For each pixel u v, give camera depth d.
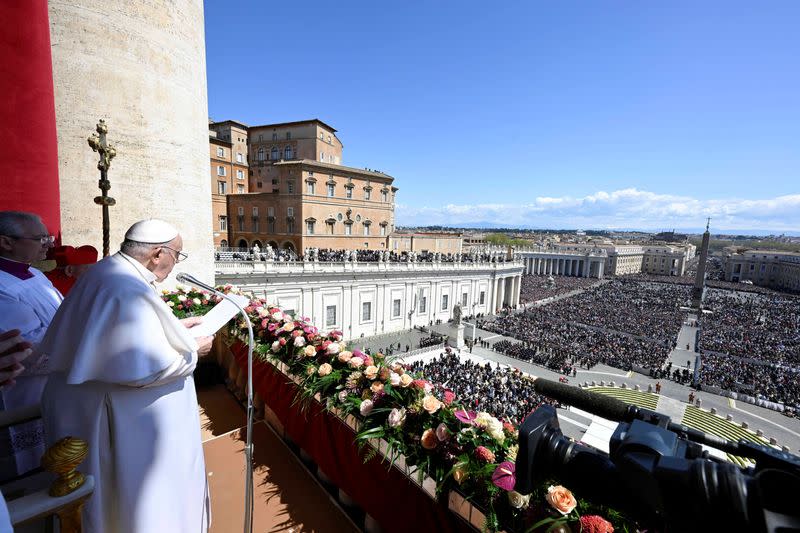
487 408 20.25
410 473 3.58
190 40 15.05
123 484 2.35
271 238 43.12
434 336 38.47
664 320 54.91
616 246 132.12
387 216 51.69
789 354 39.19
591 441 21.23
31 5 4.84
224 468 5.36
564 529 2.45
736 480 0.97
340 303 33.97
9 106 4.57
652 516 1.35
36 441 2.87
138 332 2.29
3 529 1.28
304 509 4.60
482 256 54.06
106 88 12.22
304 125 49.97
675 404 26.52
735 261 132.88
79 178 11.82
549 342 38.47
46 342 2.44
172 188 14.30
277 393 6.06
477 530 2.93
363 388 4.48
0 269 3.03
